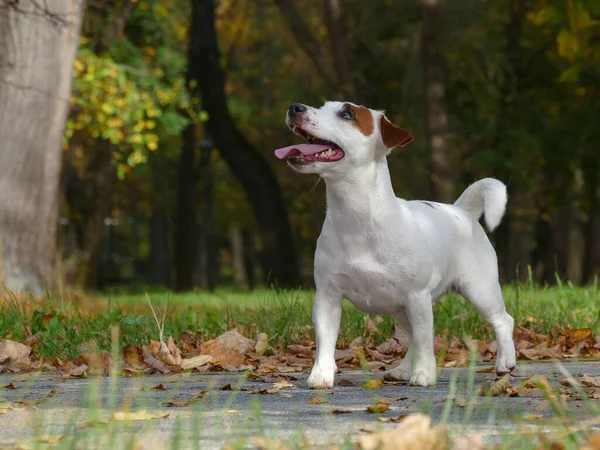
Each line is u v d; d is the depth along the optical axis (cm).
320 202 3534
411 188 2625
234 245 5191
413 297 564
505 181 2494
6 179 1319
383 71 2584
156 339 779
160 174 3722
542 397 495
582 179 2798
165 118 2328
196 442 338
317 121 538
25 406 466
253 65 3033
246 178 2561
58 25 1342
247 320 918
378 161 555
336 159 540
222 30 2994
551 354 796
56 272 1384
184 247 3003
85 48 2064
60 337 768
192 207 3012
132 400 495
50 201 1359
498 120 2450
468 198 651
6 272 1296
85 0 1534
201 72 2509
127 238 5769
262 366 704
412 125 2492
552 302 1007
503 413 433
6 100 1324
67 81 1371
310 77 3000
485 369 664
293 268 2598
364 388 561
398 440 302
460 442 331
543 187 2772
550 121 2489
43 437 368
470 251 634
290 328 861
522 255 4191
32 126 1334
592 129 2444
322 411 451
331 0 2266
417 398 500
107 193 2695
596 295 1034
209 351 742
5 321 850
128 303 1284
